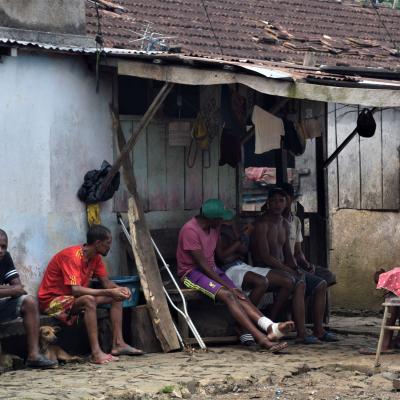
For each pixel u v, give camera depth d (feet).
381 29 64.18
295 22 60.70
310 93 33.47
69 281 36.09
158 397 30.30
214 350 38.52
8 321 34.65
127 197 40.98
